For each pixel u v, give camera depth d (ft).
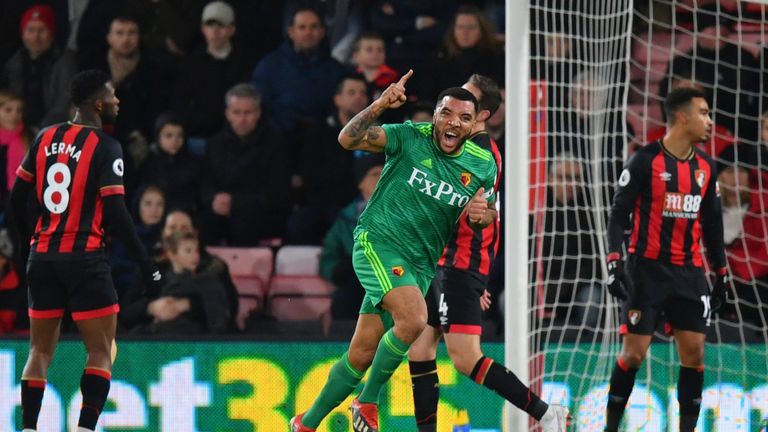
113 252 91.81
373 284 58.34
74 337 79.15
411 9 104.17
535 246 89.66
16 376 77.82
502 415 79.41
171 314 88.28
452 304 66.49
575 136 94.17
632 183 71.56
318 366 79.20
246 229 95.66
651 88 103.81
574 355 81.76
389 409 78.59
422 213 58.59
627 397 73.36
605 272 87.61
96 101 62.85
